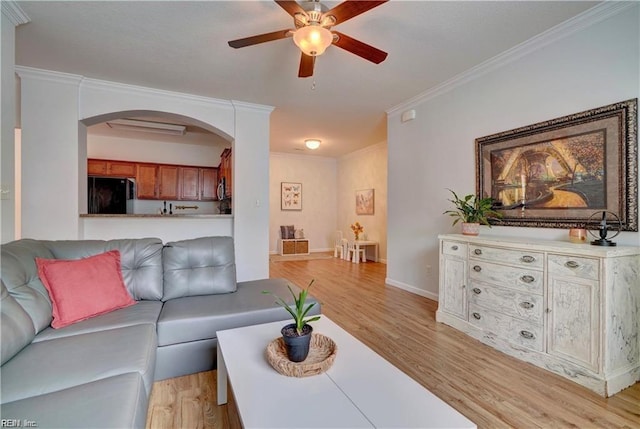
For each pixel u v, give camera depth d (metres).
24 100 2.99
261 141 4.11
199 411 1.64
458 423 0.99
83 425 0.93
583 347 1.85
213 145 6.36
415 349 2.36
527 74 2.59
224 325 2.02
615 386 1.77
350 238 7.56
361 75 3.16
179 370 1.93
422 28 2.34
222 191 5.52
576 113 2.25
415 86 3.43
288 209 7.73
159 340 1.86
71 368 1.25
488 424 1.53
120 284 2.05
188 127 5.09
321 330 1.75
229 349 1.51
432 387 1.86
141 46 2.59
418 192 3.82
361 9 1.70
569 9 2.11
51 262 1.81
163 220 3.77
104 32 2.38
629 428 1.50
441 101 3.46
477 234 2.78
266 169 4.14
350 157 7.57
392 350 2.34
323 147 6.84
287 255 7.24
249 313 2.08
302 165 7.88
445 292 2.87
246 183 4.02
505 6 2.08
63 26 2.29
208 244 2.49
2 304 1.36
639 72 1.94
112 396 1.08
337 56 2.75
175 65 2.93
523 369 2.06
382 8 2.10
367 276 4.99
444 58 2.81
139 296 2.19
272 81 3.30
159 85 3.40
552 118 2.41
